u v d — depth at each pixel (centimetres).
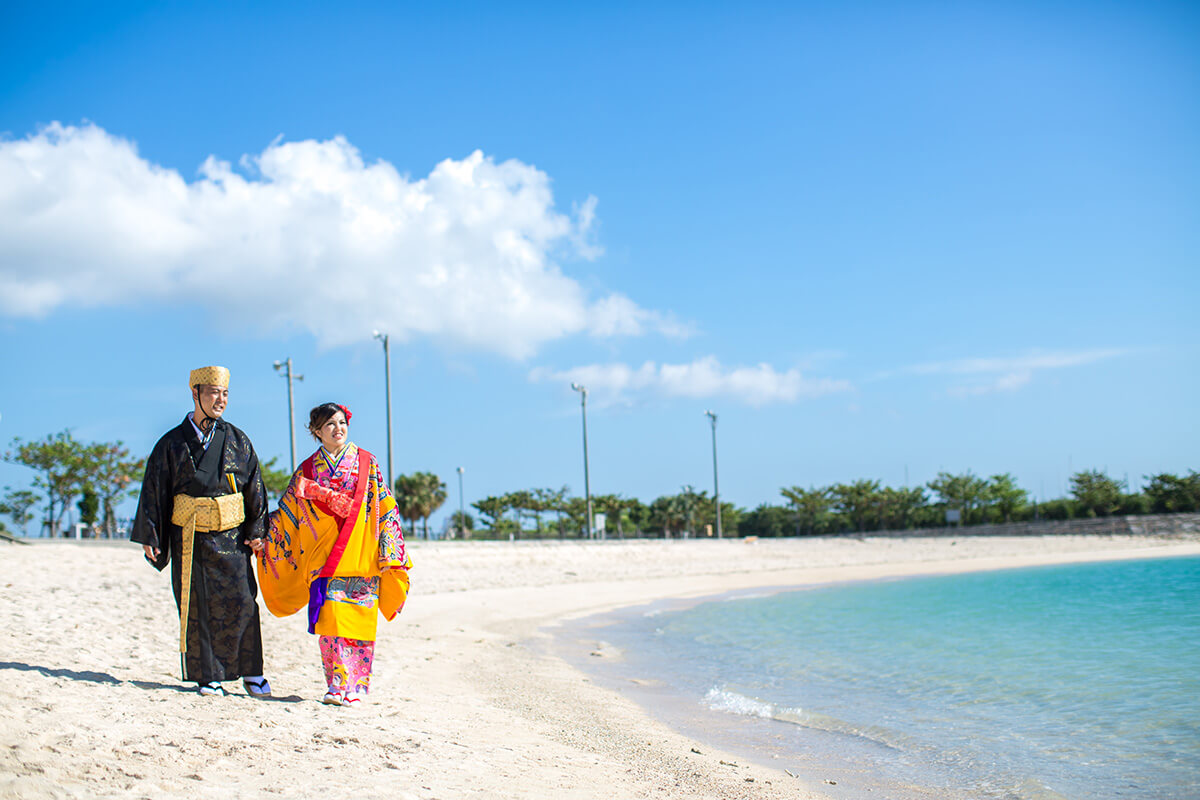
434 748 576
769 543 6588
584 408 5184
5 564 1585
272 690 695
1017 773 702
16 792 346
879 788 652
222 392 601
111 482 4044
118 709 525
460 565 3594
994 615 2195
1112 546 6931
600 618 2134
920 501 9444
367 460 638
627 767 629
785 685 1133
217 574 600
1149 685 1125
